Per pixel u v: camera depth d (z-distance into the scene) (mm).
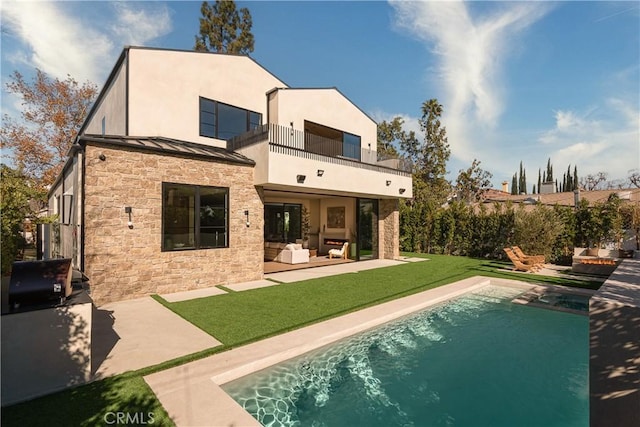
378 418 4352
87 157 7902
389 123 34812
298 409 4492
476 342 6859
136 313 7133
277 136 11516
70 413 3443
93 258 7922
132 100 11477
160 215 9070
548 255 15289
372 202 18641
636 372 2906
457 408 4613
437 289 9844
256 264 11344
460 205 20141
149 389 3971
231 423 3342
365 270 13617
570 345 6723
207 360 4816
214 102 13508
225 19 26906
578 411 4578
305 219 20734
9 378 3652
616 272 5551
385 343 6832
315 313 7156
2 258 5594
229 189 10680
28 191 6535
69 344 4031
